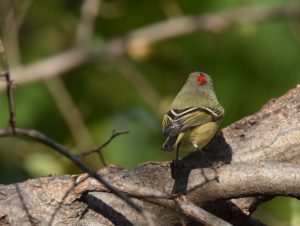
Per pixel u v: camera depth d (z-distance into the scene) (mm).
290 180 7438
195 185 7594
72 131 13234
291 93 8555
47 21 15086
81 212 7402
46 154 12250
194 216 6949
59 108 13562
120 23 15359
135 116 14516
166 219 7543
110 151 13977
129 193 7129
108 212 7523
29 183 7465
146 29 13797
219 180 7531
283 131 8219
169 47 14922
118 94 14922
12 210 7305
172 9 14641
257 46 14234
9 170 12984
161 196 6973
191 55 14844
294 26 14047
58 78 13492
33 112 13844
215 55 14617
